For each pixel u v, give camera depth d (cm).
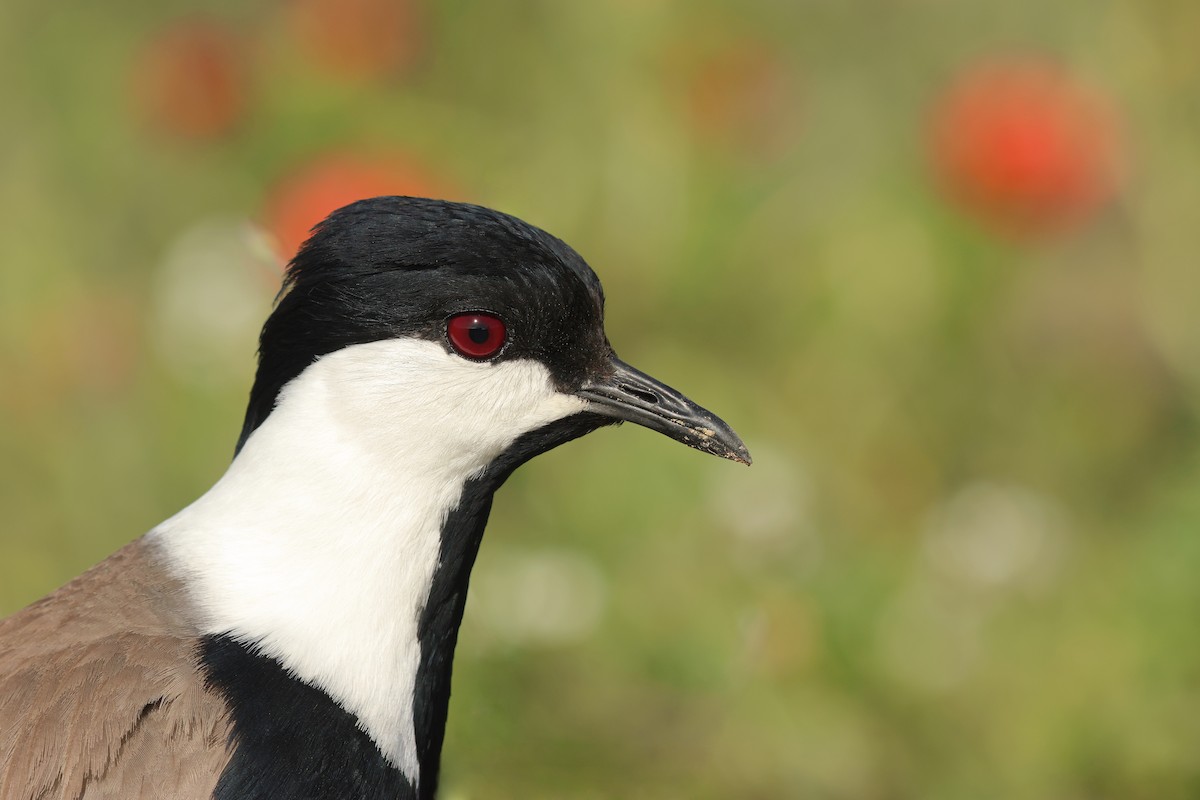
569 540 1256
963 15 1711
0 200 1550
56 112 1589
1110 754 1160
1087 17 1631
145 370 1388
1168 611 1181
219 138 1434
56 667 805
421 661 879
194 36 1430
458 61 1488
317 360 848
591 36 1439
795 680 1178
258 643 835
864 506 1402
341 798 836
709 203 1411
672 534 1253
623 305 1407
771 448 1320
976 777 1164
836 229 1448
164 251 1530
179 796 791
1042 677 1195
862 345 1431
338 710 840
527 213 1341
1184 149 1466
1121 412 1510
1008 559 1291
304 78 1422
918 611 1232
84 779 781
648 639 1173
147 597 845
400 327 840
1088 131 1347
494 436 868
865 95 1694
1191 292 1462
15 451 1361
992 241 1406
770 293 1441
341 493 849
